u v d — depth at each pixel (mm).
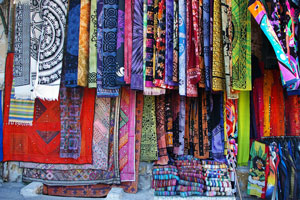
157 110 2469
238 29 2117
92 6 2150
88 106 2381
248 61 2123
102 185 2381
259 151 2365
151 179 2393
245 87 2100
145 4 2158
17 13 2264
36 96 2158
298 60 2176
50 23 2158
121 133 2381
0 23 2471
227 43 2078
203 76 2207
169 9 2170
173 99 2500
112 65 2111
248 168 2475
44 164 2389
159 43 2141
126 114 2391
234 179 2332
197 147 2461
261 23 1907
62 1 2158
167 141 2441
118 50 2078
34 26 2207
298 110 2471
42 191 2398
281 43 1973
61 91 2383
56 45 2156
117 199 2150
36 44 2203
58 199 2236
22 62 2219
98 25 2137
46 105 2432
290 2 2154
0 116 2436
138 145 2389
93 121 2375
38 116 2428
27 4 2262
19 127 2439
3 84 2453
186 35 2168
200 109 2471
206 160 2414
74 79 2133
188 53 2145
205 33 2160
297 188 2230
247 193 2400
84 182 2359
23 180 2430
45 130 2418
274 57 2354
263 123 2494
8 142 2430
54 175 2391
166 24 2139
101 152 2354
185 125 2533
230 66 2064
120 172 2346
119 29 2088
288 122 2496
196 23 2098
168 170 2328
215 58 2086
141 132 2412
